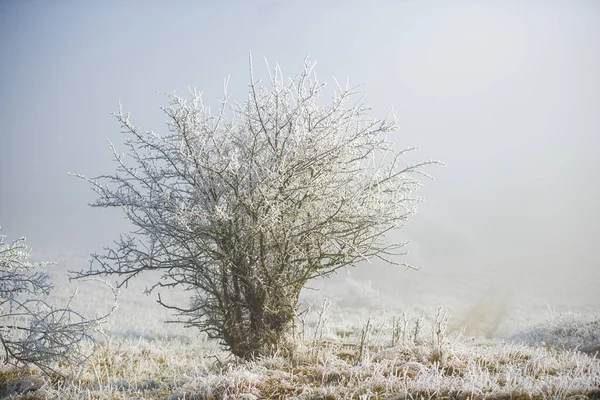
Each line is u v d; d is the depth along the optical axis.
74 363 8.07
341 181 8.52
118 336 13.09
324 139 8.25
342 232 8.37
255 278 8.30
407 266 8.58
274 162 8.03
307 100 7.96
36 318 7.63
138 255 8.02
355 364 7.41
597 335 11.85
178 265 8.20
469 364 6.77
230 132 8.40
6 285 7.69
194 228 7.94
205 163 7.99
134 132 7.81
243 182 8.10
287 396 6.10
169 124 7.92
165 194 7.93
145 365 9.22
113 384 7.67
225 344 8.74
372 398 5.86
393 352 7.69
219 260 8.26
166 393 6.95
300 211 8.54
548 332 13.32
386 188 8.70
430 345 8.09
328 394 6.03
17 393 7.14
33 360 7.45
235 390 6.24
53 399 6.74
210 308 8.81
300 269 8.88
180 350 11.59
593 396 5.50
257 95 8.26
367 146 8.33
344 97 8.19
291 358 8.08
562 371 6.60
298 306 8.91
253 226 7.90
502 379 6.28
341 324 15.78
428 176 8.52
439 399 5.67
